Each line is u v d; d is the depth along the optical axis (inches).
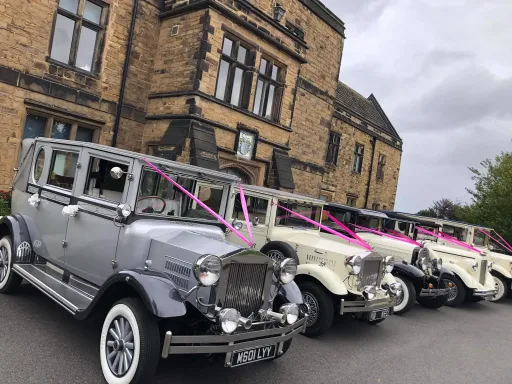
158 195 157.2
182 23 399.5
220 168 412.5
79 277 164.2
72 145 174.4
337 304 219.1
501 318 348.5
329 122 634.2
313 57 587.5
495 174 659.4
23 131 343.3
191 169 164.7
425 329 267.9
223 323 124.6
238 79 428.1
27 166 203.6
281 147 480.1
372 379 171.0
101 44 387.2
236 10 403.9
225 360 126.4
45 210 183.2
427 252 313.4
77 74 370.9
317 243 244.1
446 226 450.3
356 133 760.3
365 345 215.9
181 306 123.0
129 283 127.3
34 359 138.6
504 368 210.8
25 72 336.8
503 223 593.9
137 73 410.6
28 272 173.6
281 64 470.3
